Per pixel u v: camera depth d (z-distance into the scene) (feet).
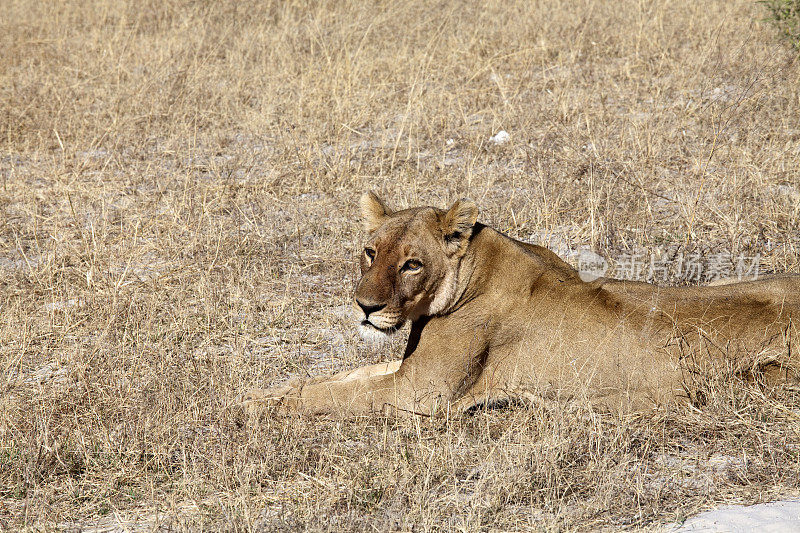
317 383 29.60
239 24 83.41
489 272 27.91
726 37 67.92
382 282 26.43
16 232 46.57
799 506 21.40
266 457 24.85
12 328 35.55
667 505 21.93
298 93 64.69
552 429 25.30
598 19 78.02
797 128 52.44
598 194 43.73
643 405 27.22
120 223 46.88
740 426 25.30
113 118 62.23
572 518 21.40
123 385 29.89
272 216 47.32
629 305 27.61
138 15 88.17
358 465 24.23
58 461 25.31
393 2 85.25
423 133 58.39
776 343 26.58
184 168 54.60
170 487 24.29
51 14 90.89
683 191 45.06
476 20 80.69
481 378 28.45
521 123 57.36
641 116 57.00
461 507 22.13
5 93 67.67
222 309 36.91
